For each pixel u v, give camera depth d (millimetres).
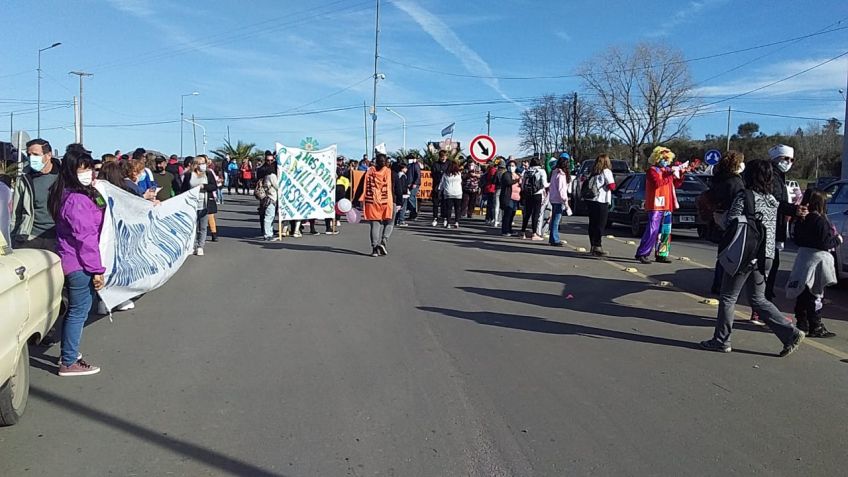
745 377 5566
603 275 10281
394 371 5617
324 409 4781
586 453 4105
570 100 65938
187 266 11078
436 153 28609
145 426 4469
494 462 3980
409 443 4230
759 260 6117
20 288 4215
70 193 5367
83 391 5133
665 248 11664
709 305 8203
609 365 5824
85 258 5375
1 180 6719
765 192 6172
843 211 9484
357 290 9023
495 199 18406
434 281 9703
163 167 12102
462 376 5500
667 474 3848
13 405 4387
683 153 66250
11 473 3785
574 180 22359
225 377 5457
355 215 16234
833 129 66438
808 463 4016
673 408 4852
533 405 4879
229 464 3930
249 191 42188
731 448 4203
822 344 6660
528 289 9125
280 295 8688
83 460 3969
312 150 15555
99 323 7211
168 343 6438
